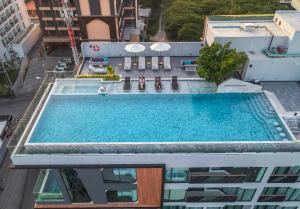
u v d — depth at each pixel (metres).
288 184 22.25
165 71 36.56
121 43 38.19
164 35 74.69
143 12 81.44
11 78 58.56
